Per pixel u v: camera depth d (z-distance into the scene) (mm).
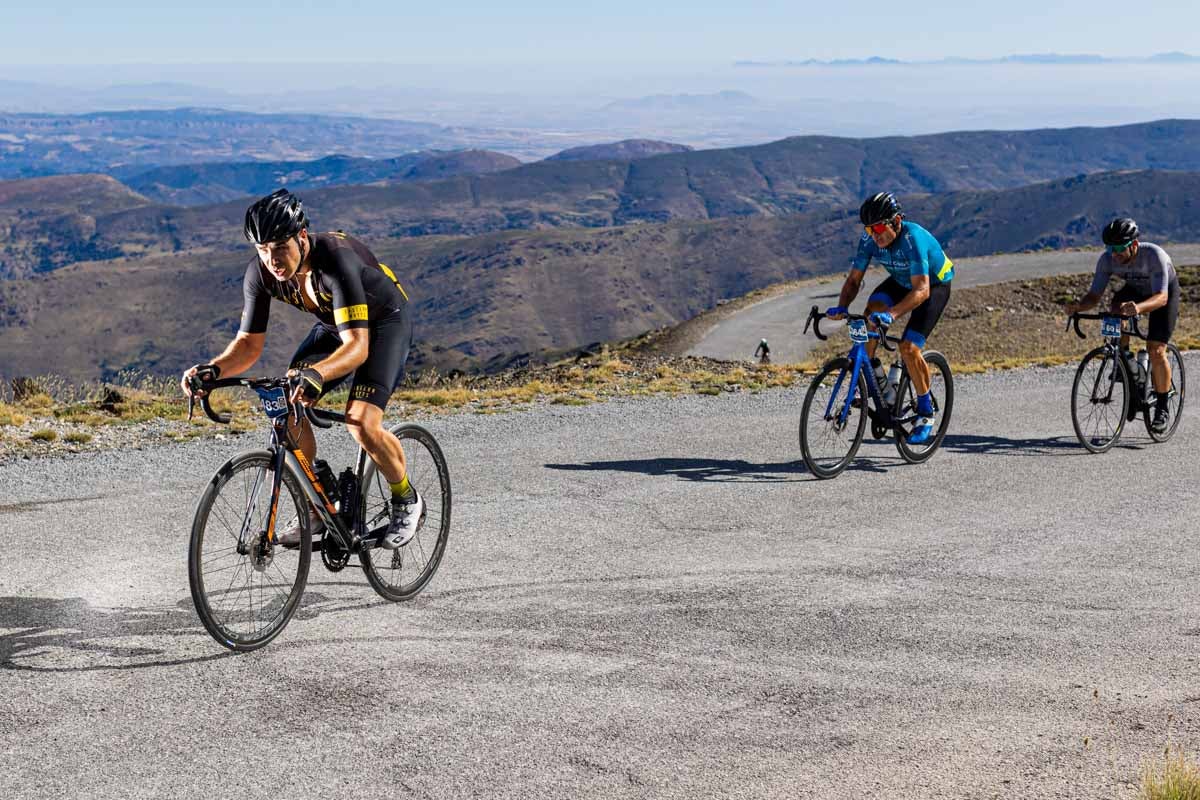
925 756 3531
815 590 5613
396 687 4102
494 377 21109
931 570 6082
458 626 4891
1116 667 4488
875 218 8531
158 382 14680
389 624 4898
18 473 8719
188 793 3225
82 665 4258
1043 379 16297
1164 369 10555
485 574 5816
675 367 20469
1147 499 8203
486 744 3604
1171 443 10781
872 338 8883
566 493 8055
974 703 4039
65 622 4805
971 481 8789
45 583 5449
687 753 3551
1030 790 3258
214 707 3877
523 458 9523
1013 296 76188
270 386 4461
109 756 3461
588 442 10406
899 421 9250
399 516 5172
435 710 3887
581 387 15727
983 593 5633
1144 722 3842
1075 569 6164
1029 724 3824
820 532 6984
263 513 4531
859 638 4836
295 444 4730
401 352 5031
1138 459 9914
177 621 4852
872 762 3482
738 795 3244
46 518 7047
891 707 3988
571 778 3359
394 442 5047
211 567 4352
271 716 3807
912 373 9164
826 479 8750
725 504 7758
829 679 4289
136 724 3709
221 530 4379
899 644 4758
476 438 10641
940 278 8938
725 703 4004
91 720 3730
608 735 3691
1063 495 8312
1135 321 10555
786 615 5160
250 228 4355
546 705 3955
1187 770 3266
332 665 4332
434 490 5676
